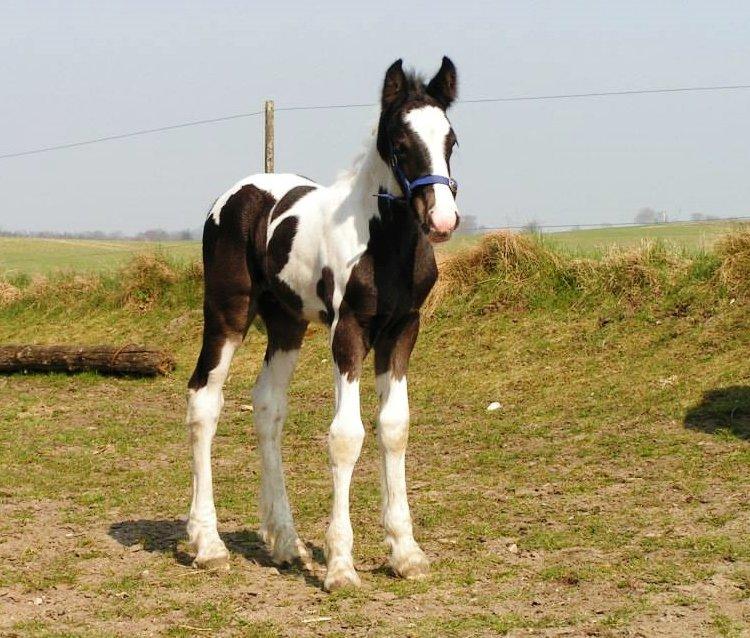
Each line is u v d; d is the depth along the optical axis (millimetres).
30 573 5414
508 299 12367
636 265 11875
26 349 13352
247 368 12633
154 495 7316
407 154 4727
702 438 8055
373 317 4984
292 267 5359
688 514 6227
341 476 5047
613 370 10250
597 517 6293
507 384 10484
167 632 4516
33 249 35625
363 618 4621
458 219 4602
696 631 4328
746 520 5977
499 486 7328
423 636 4367
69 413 10922
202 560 5477
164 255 16469
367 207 4992
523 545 5789
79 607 4883
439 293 12750
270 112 17828
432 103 4820
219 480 7777
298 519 6582
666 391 9367
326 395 11133
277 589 5141
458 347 11734
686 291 11305
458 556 5648
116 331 15328
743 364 9547
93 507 6949
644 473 7324
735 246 11422
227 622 4621
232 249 5766
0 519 6590
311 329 13016
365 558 5668
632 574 5137
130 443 9242
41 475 7953
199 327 14695
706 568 5172
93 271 17625
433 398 10500
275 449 5727
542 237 13336
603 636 4293
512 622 4504
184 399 11789
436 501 6949
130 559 5715
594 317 11516
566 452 8164
